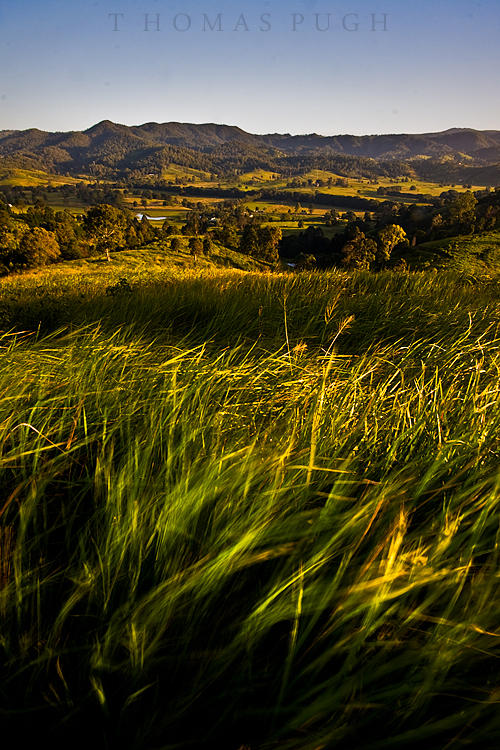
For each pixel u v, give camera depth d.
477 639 0.91
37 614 1.02
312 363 2.64
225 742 0.85
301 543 1.09
